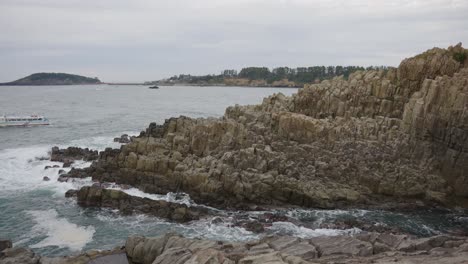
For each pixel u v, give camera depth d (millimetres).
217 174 43625
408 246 26312
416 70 53625
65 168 55156
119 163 50562
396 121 50094
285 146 47812
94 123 104312
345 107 55406
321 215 39781
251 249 24703
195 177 44344
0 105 168375
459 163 43750
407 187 44000
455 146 44125
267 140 49656
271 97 61375
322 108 57250
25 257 26922
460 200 43219
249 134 49750
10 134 85812
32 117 99438
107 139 78312
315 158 46625
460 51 56062
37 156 62438
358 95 55406
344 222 37312
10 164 57938
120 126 99000
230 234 35312
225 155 45688
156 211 39719
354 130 49375
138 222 37969
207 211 40156
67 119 113000
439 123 45344
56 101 197000
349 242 26578
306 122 49344
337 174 44906
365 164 45625
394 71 56062
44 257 27578
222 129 50875
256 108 60375
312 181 43719
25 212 40344
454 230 36625
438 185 44125
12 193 45750
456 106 44812
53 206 42000
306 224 37312
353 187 44250
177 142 51594
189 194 44000
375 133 49031
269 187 42406
